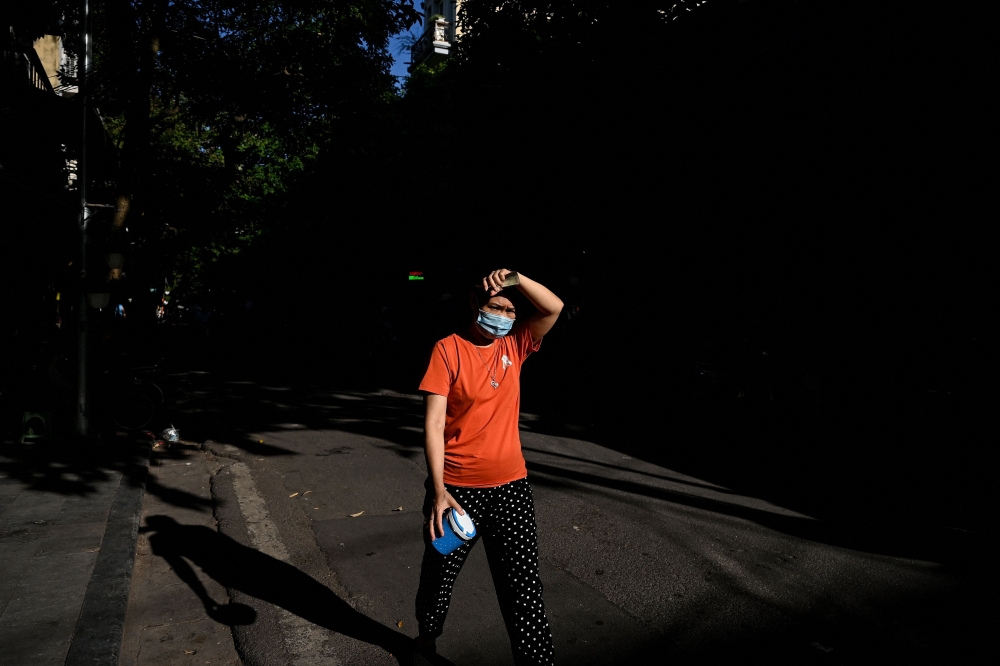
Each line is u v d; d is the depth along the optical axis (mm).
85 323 8000
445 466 2750
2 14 9516
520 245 16734
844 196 10641
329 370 16594
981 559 4535
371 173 20938
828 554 4633
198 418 9781
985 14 8719
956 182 9203
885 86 9945
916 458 7102
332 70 10656
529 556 2750
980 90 8867
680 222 13633
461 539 2580
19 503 5438
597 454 7750
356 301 24062
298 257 23875
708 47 12625
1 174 8523
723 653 3330
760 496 6066
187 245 11664
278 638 3473
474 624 3607
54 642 3207
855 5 10188
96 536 4695
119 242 9039
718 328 12406
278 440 8438
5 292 11773
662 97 13102
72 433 8148
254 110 10484
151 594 4004
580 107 14055
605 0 13109
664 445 8281
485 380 2723
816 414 8875
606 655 3301
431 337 19641
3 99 10219
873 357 9422
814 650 3359
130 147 9031
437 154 20688
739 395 9953
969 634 3520
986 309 8789
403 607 3850
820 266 10953
